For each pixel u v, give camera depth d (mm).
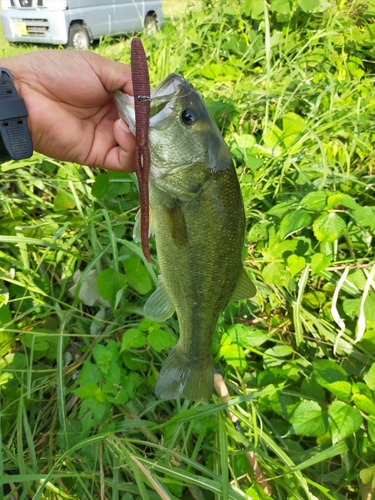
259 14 723
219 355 389
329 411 317
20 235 441
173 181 273
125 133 302
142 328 378
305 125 483
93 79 330
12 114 294
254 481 332
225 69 660
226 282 306
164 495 279
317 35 651
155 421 384
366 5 792
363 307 362
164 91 274
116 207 508
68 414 390
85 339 425
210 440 367
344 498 337
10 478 278
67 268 458
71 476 325
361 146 532
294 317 413
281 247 425
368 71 720
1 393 380
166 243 292
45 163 544
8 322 395
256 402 379
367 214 391
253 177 504
